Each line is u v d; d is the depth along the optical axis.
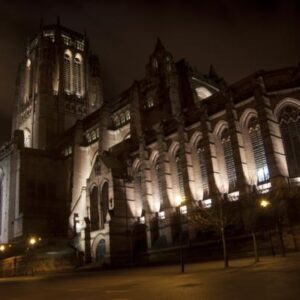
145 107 91.44
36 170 95.75
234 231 50.88
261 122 55.16
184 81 90.12
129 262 67.31
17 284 35.69
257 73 59.84
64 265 72.25
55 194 97.25
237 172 56.81
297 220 45.44
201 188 65.62
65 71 131.00
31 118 126.50
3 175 101.19
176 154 71.31
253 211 46.09
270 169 52.34
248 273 22.78
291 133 55.84
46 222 91.00
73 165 96.44
